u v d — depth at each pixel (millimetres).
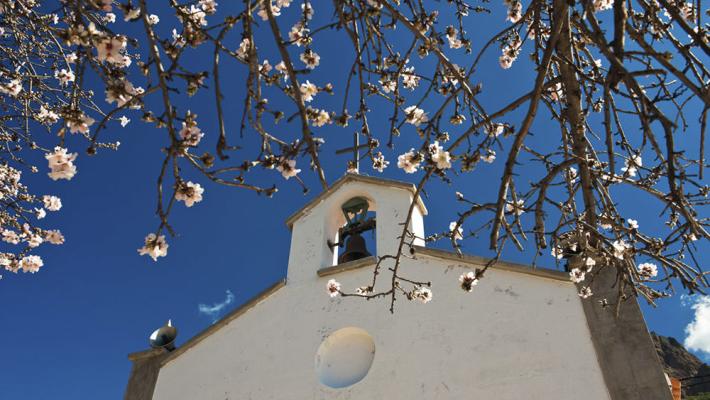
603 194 4180
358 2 3592
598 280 6938
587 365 6359
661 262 3910
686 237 4090
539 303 7062
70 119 3270
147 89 2967
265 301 8750
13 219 6270
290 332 8188
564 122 4332
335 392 7281
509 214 4305
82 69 3330
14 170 6516
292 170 3207
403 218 8711
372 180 9367
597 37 3037
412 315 7574
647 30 3830
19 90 5340
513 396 6406
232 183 3008
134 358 9070
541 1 3789
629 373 6152
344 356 7754
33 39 5688
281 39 2910
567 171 4586
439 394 6738
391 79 4195
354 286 8203
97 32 3100
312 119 3705
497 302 7258
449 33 4492
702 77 3352
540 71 3133
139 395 8531
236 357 8305
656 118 2822
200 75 2941
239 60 3043
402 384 6984
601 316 6668
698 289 3686
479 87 3748
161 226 3074
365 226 9172
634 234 4070
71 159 3258
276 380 7777
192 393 8195
